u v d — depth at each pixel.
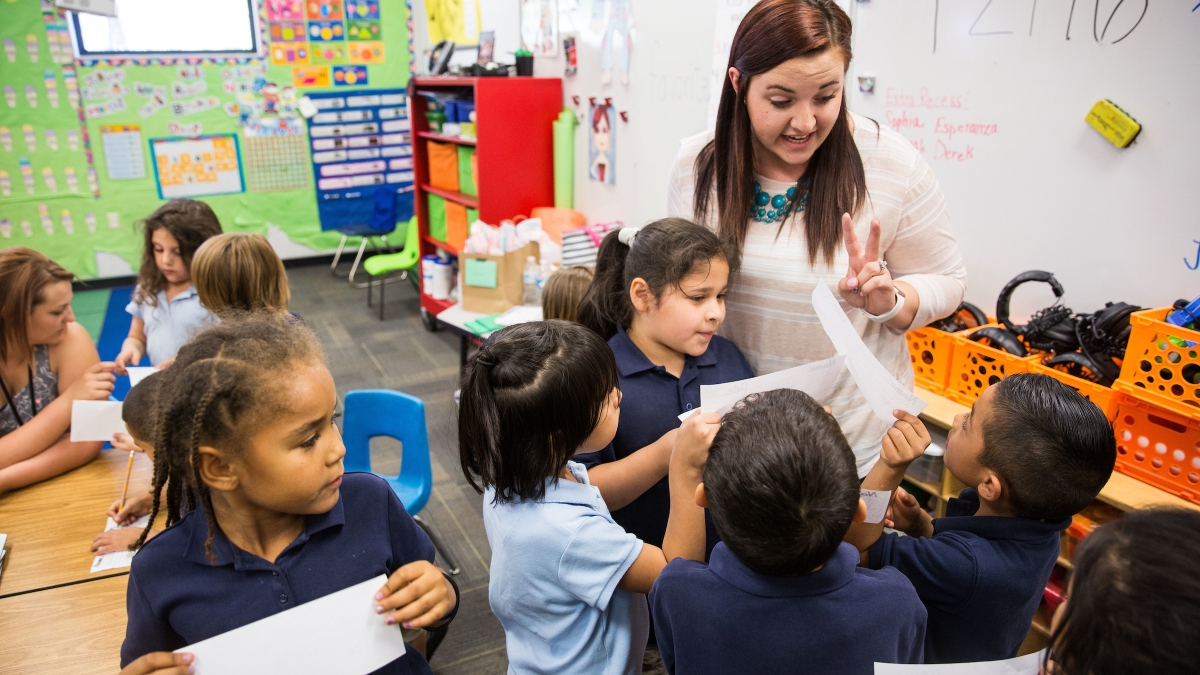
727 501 0.82
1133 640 0.60
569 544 0.98
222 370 0.81
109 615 1.28
